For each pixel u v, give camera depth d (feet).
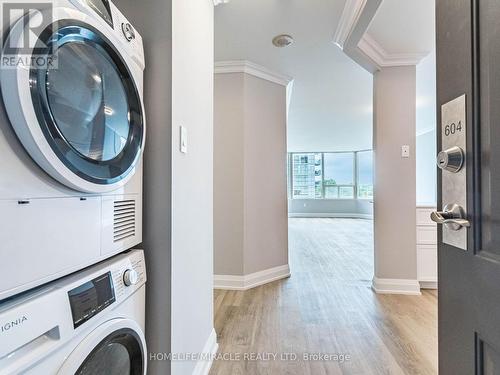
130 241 3.27
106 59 2.79
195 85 4.72
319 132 22.20
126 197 3.19
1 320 1.64
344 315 7.39
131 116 3.17
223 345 5.96
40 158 1.93
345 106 14.96
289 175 33.63
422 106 14.35
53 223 2.10
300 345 5.95
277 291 9.20
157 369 3.58
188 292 4.31
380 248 9.06
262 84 10.24
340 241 18.22
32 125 1.84
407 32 7.43
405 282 8.92
